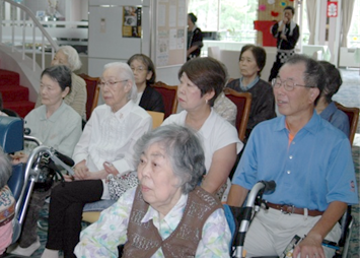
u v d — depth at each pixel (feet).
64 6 40.45
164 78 24.80
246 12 51.60
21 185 7.88
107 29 24.62
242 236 5.98
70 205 9.12
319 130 7.83
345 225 8.02
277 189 7.98
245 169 8.34
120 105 10.26
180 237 5.87
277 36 29.94
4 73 24.40
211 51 37.45
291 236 7.90
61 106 11.20
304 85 7.65
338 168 7.61
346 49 60.54
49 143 11.05
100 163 10.19
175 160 5.70
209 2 52.60
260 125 8.34
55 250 9.22
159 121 11.19
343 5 60.59
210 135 8.91
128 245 6.11
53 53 24.67
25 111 23.50
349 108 10.74
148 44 23.84
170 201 5.93
